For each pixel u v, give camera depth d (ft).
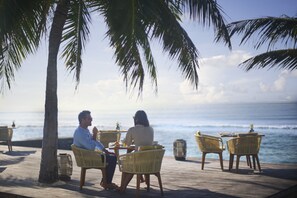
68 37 27.91
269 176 25.26
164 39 23.20
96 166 21.49
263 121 263.90
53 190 21.07
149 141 21.27
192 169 29.09
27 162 33.91
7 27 20.62
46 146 23.07
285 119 284.20
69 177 24.41
